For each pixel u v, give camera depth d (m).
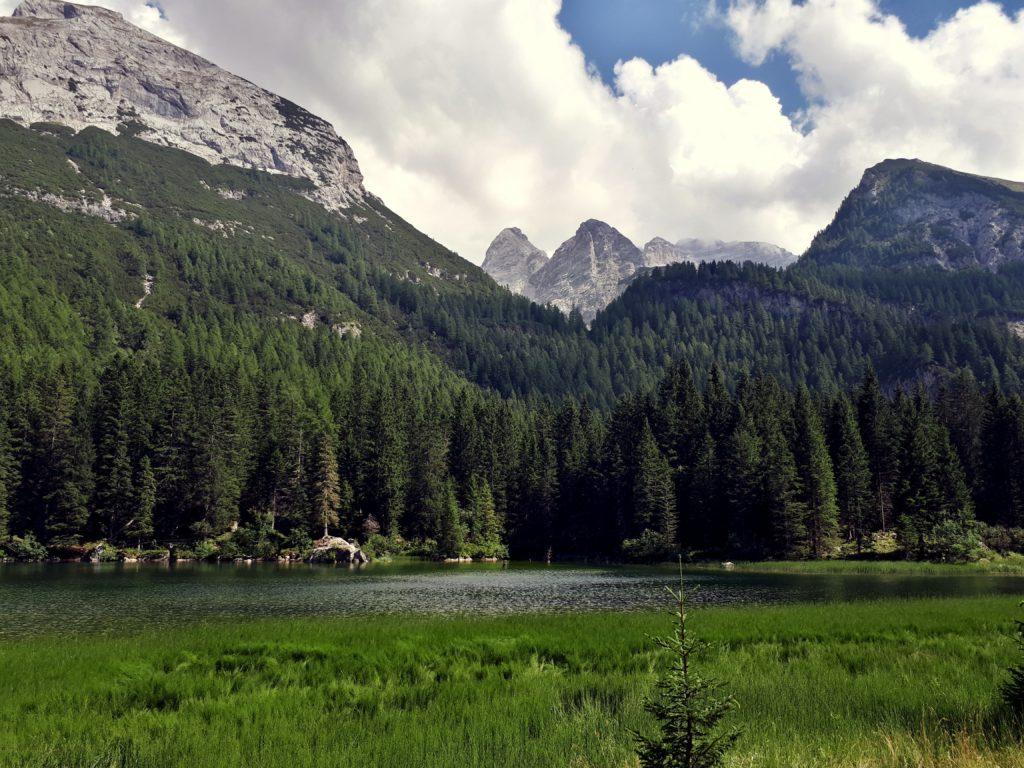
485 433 151.38
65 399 111.25
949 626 30.34
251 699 17.52
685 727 8.48
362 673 21.45
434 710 15.73
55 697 17.56
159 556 102.69
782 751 11.16
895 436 115.06
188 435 115.38
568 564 106.25
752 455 111.38
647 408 141.88
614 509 126.31
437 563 106.75
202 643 25.81
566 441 150.50
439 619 35.34
